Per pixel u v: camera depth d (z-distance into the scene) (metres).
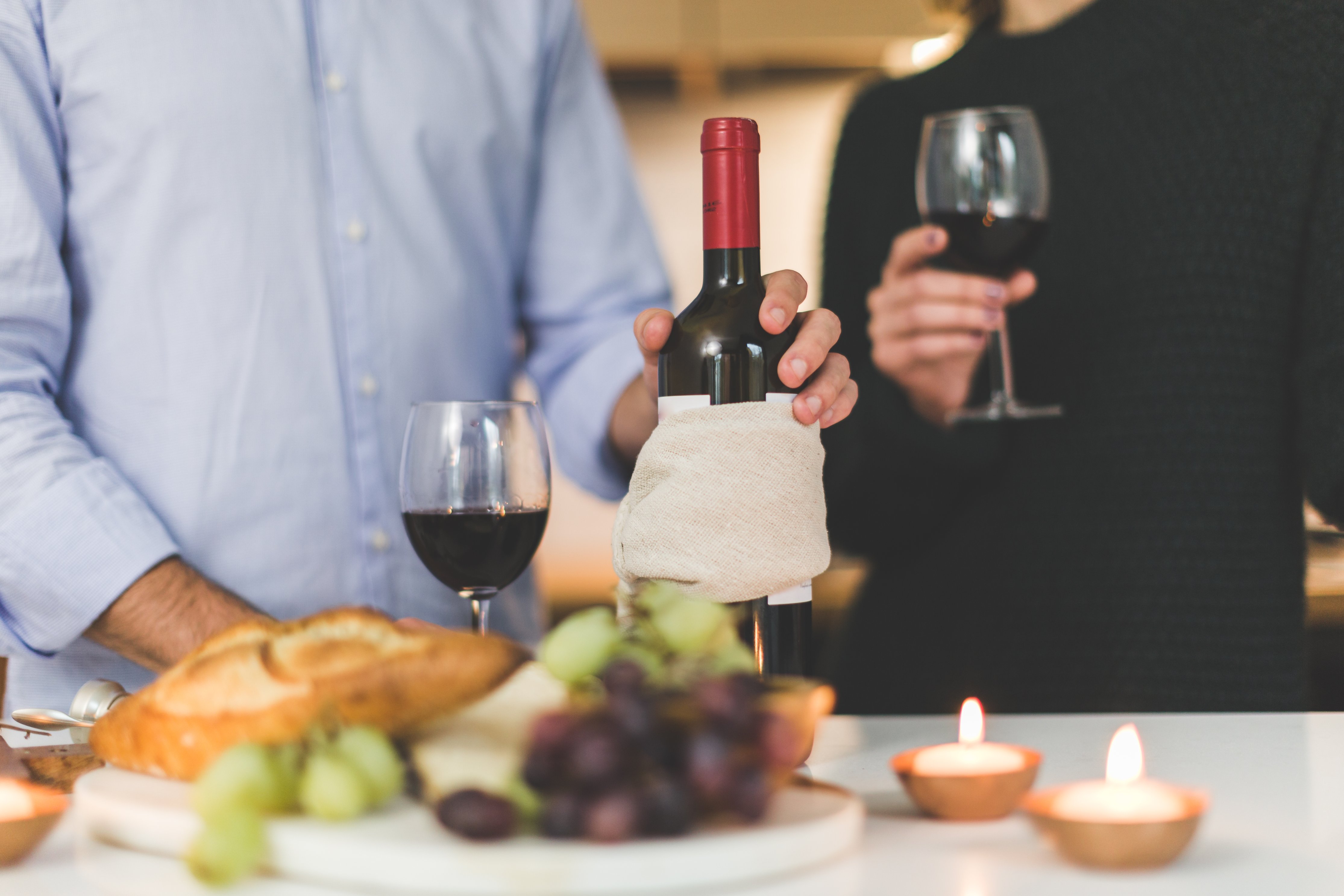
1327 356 1.10
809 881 0.44
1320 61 1.16
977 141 1.05
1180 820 0.44
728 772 0.41
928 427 1.28
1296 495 1.21
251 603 0.97
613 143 1.39
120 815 0.49
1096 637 1.24
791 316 0.65
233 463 1.07
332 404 1.11
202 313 1.06
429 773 0.46
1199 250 1.20
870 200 1.48
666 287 1.43
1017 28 1.49
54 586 0.88
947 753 0.56
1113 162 1.27
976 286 1.05
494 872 0.40
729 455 0.62
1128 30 1.29
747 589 0.61
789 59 2.65
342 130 1.12
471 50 1.21
